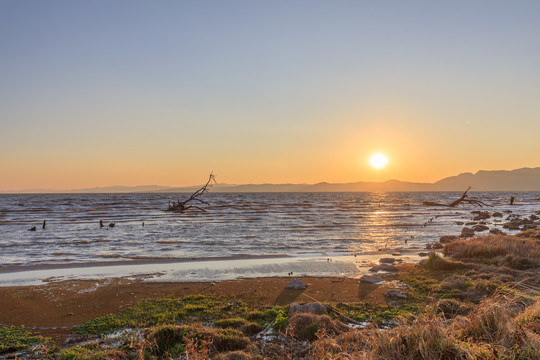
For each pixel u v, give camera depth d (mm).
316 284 17281
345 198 177000
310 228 46188
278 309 12461
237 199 159500
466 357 5262
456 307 11484
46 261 25062
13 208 92375
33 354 9578
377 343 6117
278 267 22000
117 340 10398
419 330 5945
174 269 21750
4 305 14500
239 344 9172
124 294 15969
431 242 33969
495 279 15469
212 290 16453
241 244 33031
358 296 14938
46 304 14594
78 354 9156
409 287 16188
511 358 5176
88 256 27109
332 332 9156
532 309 7039
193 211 80812
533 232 30859
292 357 8148
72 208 93188
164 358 8695
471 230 38719
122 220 59188
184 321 12008
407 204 111625
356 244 32844
